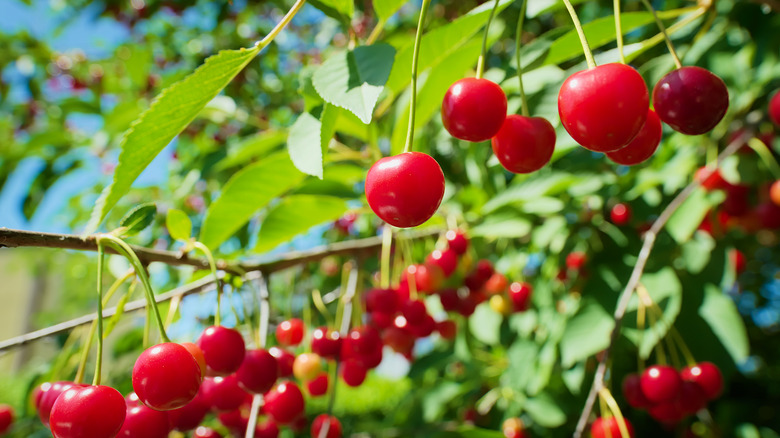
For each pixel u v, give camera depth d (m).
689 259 0.58
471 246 0.71
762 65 0.55
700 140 0.66
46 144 0.75
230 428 0.46
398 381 1.92
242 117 0.73
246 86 1.06
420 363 0.84
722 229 0.71
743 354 0.52
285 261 0.45
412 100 0.33
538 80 0.45
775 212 0.65
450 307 0.55
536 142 0.34
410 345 0.54
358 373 0.51
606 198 0.64
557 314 0.66
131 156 0.34
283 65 1.21
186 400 0.34
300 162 0.35
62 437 0.33
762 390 1.03
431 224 0.59
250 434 0.40
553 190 0.54
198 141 1.01
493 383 0.84
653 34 0.60
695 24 0.57
